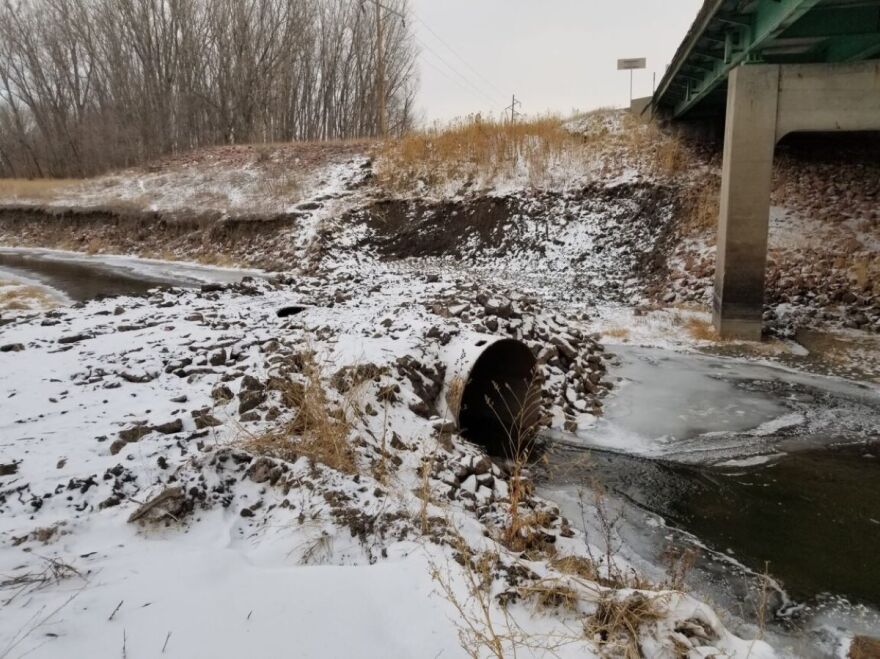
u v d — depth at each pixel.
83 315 10.78
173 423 5.43
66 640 2.84
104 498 4.32
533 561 4.39
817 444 7.79
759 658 3.54
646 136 20.48
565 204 19.30
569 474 7.02
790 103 11.58
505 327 9.30
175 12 41.41
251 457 4.77
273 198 24.27
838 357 11.27
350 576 3.57
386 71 44.97
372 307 10.74
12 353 8.20
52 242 27.97
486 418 8.66
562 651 3.18
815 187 16.59
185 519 4.20
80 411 5.99
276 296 13.12
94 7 43.81
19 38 45.69
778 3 9.77
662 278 15.73
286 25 41.97
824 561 5.34
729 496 6.52
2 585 3.30
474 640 3.08
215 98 42.81
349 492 4.55
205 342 8.52
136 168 33.06
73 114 46.19
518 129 22.50
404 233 20.95
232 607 3.19
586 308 14.55
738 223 12.04
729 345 12.04
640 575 4.88
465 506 5.34
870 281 13.55
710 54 14.26
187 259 23.17
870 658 4.09
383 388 6.45
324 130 45.56
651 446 7.77
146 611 3.09
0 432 5.45
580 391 9.33
